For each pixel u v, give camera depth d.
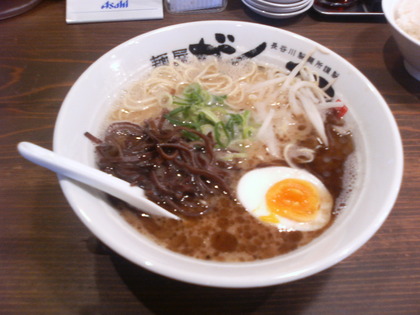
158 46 0.27
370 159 0.22
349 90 0.25
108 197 0.20
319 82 0.27
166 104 0.26
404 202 0.22
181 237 0.20
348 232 0.18
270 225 0.21
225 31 0.28
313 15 0.35
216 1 0.34
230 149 0.24
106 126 0.24
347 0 0.35
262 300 0.19
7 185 0.23
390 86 0.29
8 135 0.25
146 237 0.19
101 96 0.24
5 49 0.31
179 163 0.21
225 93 0.28
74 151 0.20
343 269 0.20
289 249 0.19
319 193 0.22
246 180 0.23
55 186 0.23
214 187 0.22
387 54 0.32
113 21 0.33
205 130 0.24
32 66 0.30
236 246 0.19
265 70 0.29
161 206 0.20
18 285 0.19
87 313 0.18
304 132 0.26
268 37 0.28
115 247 0.16
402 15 0.29
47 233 0.21
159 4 0.34
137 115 0.26
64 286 0.19
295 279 0.15
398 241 0.21
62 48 0.31
